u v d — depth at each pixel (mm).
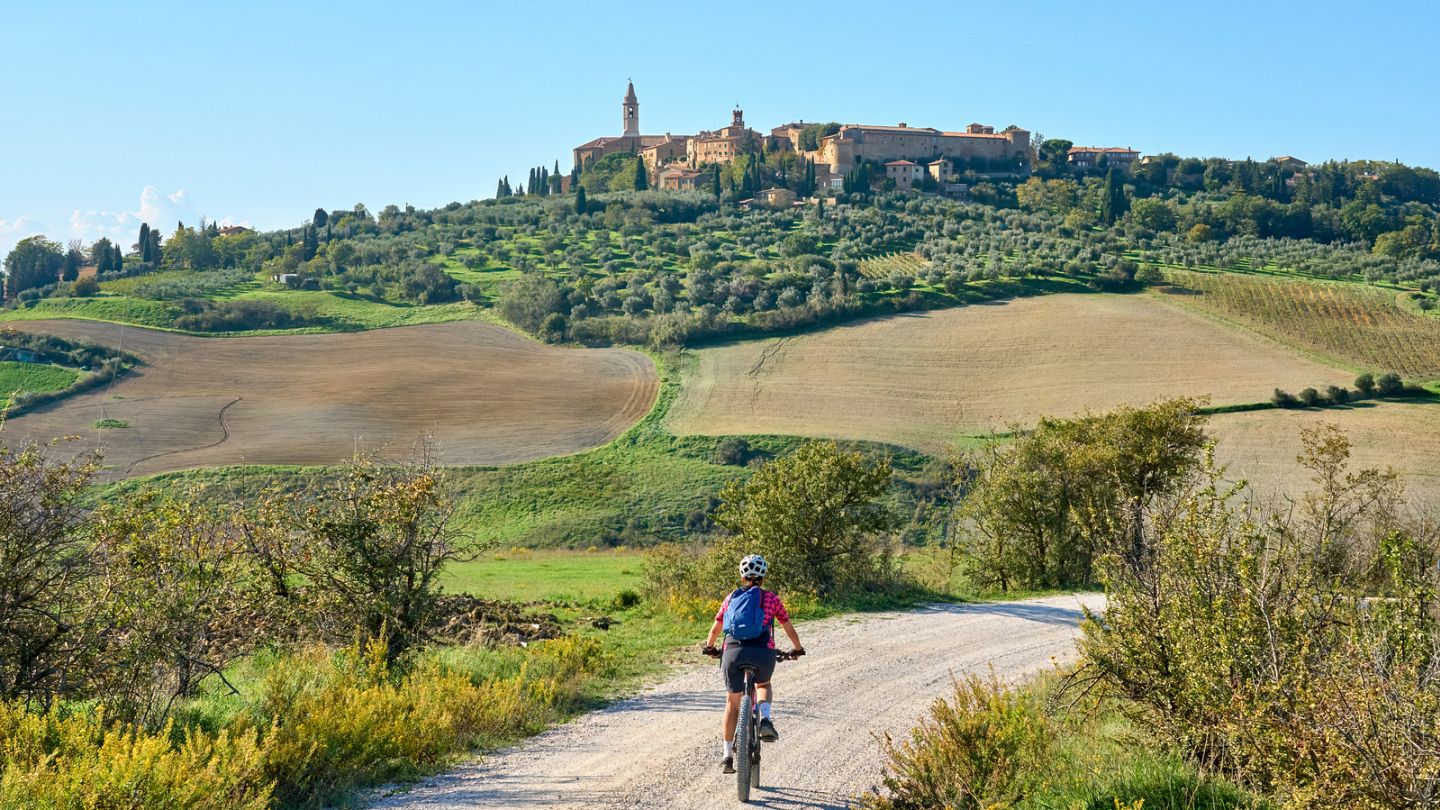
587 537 65812
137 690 8781
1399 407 77750
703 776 8289
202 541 10188
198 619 9516
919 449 79938
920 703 11250
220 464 77312
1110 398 88438
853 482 21500
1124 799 6969
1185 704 7676
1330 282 132625
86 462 9039
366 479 13062
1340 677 6266
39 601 8633
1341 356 97312
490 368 109875
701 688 12461
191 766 6820
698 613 18938
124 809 6293
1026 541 26703
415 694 9992
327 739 8359
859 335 111938
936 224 198875
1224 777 7238
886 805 7219
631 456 81875
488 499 73562
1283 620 7086
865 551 22016
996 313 117375
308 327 128250
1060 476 26266
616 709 11188
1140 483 24906
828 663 13844
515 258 175000
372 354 115750
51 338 112625
